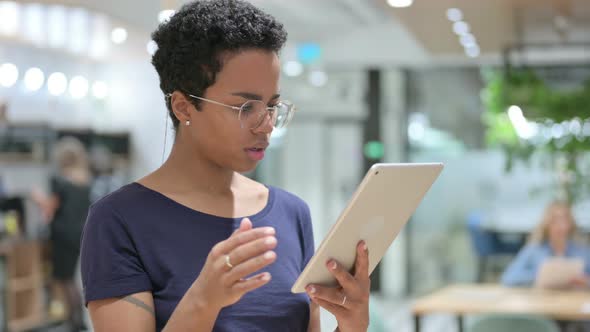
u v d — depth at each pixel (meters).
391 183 1.37
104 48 8.70
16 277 7.28
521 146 7.01
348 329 1.41
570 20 5.96
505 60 7.04
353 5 8.13
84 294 1.39
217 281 1.21
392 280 9.80
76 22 7.72
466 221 9.53
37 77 8.78
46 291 7.59
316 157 10.10
